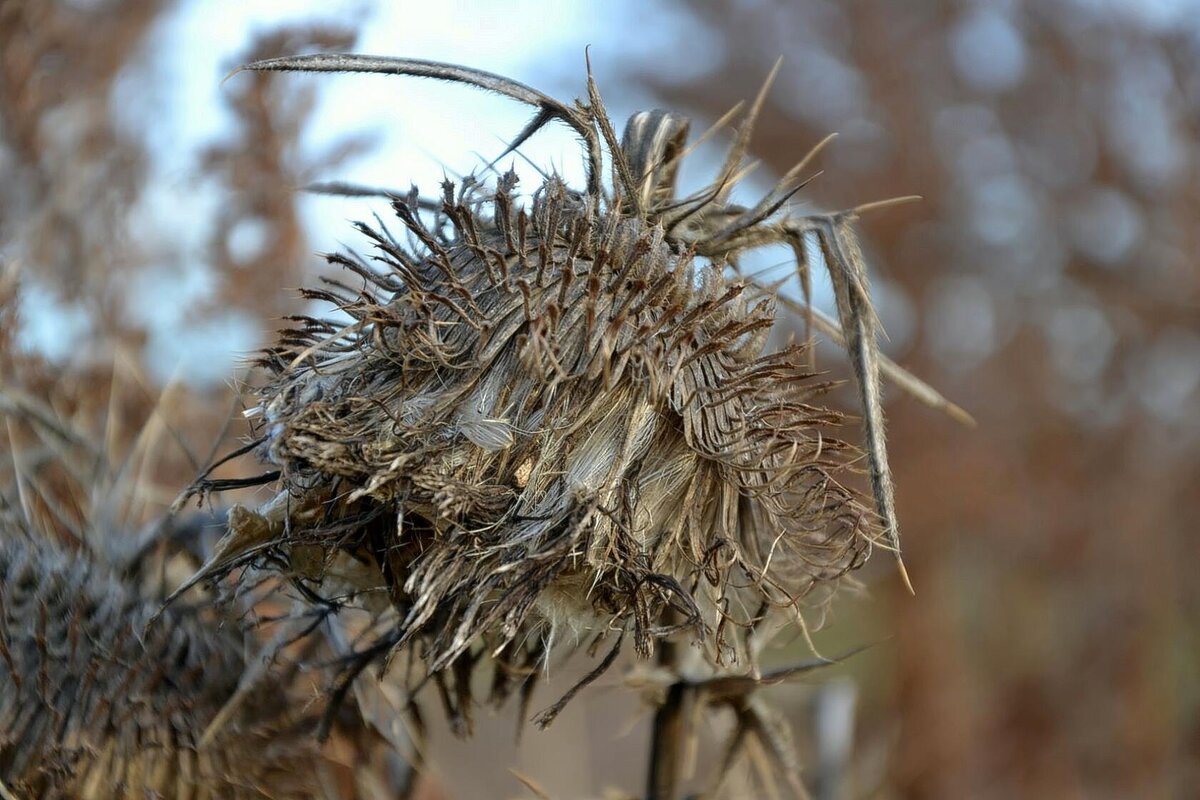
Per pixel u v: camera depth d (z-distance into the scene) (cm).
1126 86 125
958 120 125
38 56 44
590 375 29
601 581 29
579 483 29
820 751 41
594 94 30
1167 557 117
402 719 35
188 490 29
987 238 123
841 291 30
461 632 28
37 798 32
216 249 46
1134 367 120
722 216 31
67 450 37
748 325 30
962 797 102
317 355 29
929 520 109
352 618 34
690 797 33
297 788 33
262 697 33
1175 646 117
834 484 30
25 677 33
